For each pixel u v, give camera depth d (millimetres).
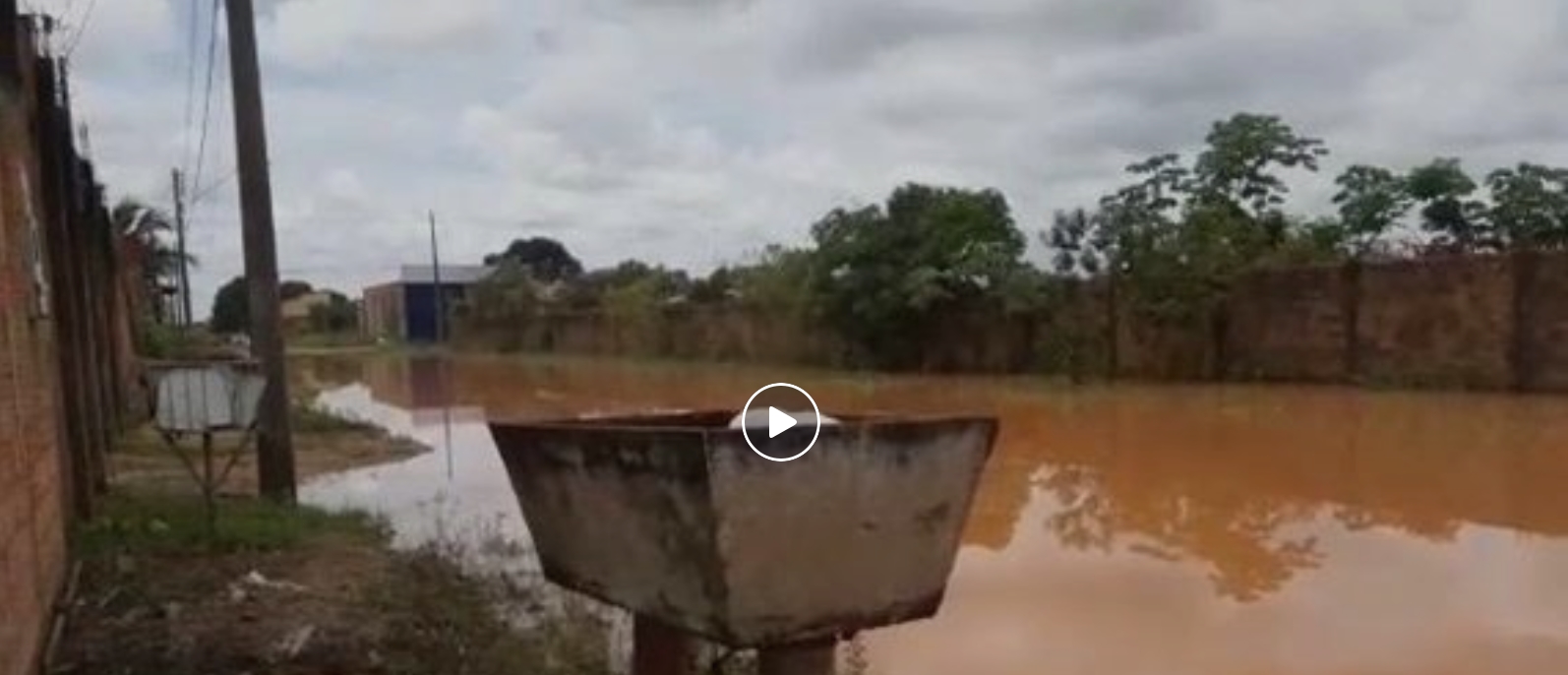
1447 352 22578
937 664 6785
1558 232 24516
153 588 7324
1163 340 27438
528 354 60969
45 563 6383
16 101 7105
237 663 5965
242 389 9078
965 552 9961
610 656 6301
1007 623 7609
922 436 3609
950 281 32000
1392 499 11781
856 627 3580
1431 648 6957
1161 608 7969
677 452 3426
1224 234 26641
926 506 3645
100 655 6051
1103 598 8266
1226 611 7871
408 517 11414
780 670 3621
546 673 5961
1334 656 6855
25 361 6184
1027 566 9359
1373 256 24594
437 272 76688
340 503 12211
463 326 70500
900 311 32906
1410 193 25953
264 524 9195
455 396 32562
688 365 43250
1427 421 17859
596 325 55250
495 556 8969
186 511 9812
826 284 34688
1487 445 15172
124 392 20875
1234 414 19859
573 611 7160
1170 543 10164
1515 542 9711
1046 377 29188
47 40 10000
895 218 33250
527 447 4070
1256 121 27891
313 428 20078
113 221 21031
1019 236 31859
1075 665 6758
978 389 27031
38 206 8500
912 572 3658
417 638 6383
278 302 10977
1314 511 11367
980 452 3738
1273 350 25703
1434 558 9258
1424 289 22891
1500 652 6840
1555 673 6469
